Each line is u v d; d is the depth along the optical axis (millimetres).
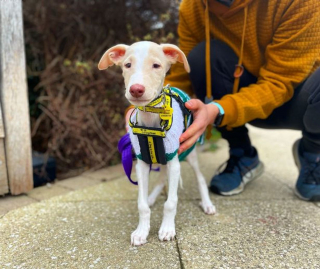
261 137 3445
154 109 1229
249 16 1540
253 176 1928
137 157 1347
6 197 1779
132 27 2707
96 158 2398
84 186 1979
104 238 1322
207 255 1190
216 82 1749
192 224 1447
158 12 2732
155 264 1135
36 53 2488
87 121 2393
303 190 1716
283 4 1453
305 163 1760
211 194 1825
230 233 1361
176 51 1273
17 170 1770
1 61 1635
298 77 1503
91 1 2580
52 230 1387
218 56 1707
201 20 1778
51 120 2453
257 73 1715
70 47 2566
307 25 1405
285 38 1482
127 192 1852
